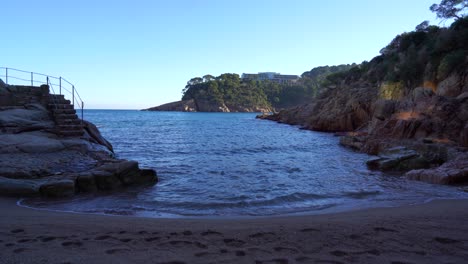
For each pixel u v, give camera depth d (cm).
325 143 2747
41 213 662
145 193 929
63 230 509
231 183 1090
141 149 2266
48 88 1717
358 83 5556
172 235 490
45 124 1532
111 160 1239
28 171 995
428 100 2289
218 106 18388
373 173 1307
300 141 2950
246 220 614
